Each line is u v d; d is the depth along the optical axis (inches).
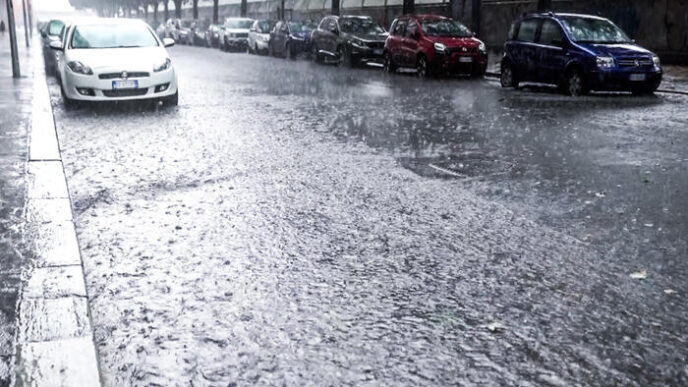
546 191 239.1
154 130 374.6
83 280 151.5
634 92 559.8
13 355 116.7
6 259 164.2
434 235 189.0
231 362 117.5
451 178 259.8
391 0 1535.4
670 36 843.4
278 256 171.2
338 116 438.9
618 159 294.0
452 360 118.3
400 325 132.0
